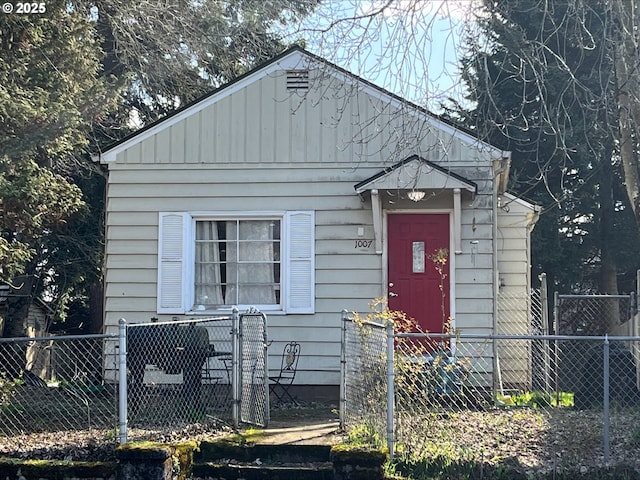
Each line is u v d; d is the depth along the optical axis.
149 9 17.00
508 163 10.86
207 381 10.29
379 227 10.73
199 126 11.33
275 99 11.26
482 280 10.73
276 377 10.41
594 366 9.48
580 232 21.56
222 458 7.57
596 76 11.71
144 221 11.25
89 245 20.11
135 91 20.80
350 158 11.07
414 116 9.05
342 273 10.97
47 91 12.72
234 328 8.38
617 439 7.61
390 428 7.08
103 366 10.17
